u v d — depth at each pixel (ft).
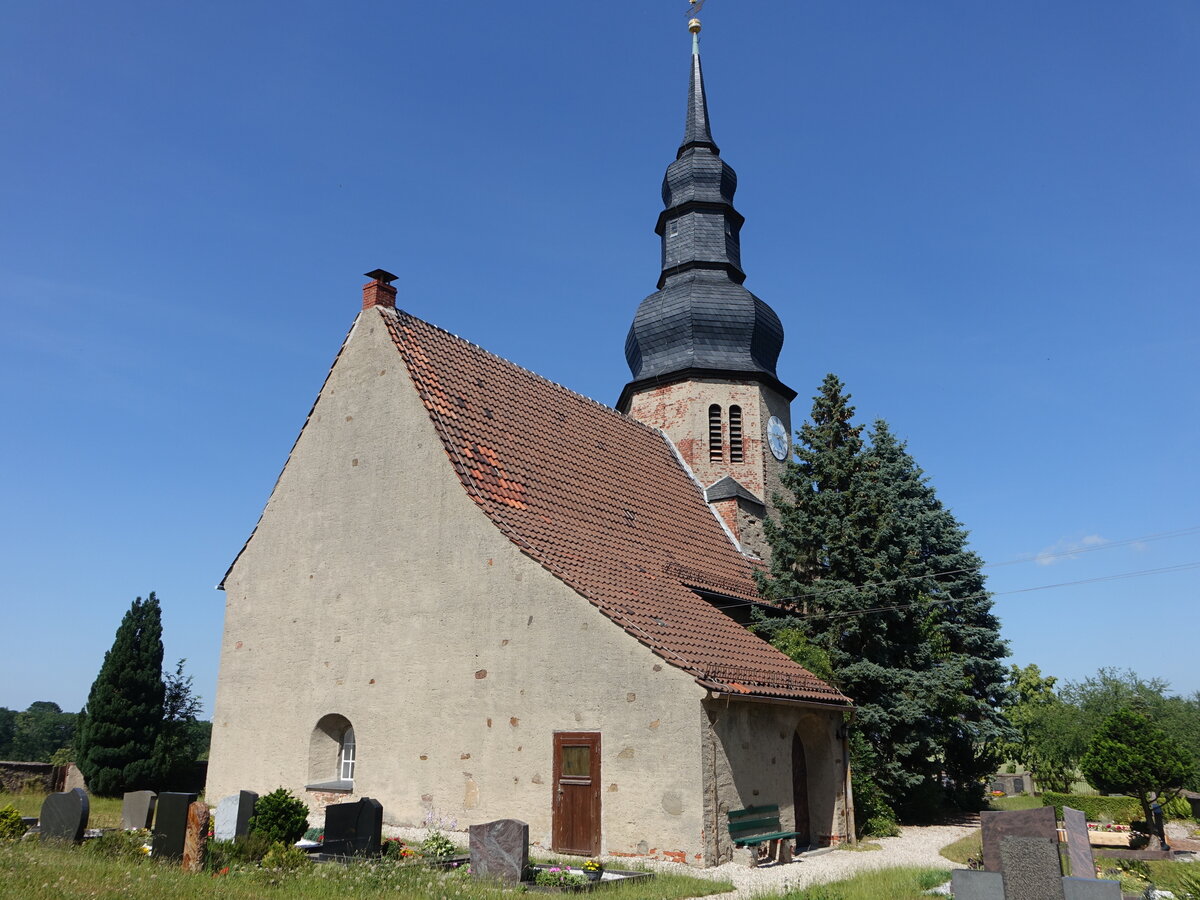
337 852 52.01
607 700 59.36
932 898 43.75
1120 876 55.72
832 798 69.21
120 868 41.22
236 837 51.24
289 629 79.20
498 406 82.12
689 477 103.30
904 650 84.33
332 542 78.23
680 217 118.73
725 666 61.36
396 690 70.18
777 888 48.19
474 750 64.59
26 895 33.01
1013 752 150.00
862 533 85.35
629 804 57.00
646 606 65.57
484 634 66.28
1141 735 79.41
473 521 69.00
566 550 69.41
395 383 77.20
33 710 284.82
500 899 40.93
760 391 110.22
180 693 114.52
